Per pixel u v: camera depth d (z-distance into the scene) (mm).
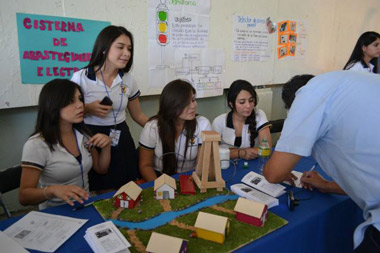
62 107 1068
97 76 1402
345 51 3439
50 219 842
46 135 1099
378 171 695
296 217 862
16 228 796
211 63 2363
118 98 1479
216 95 2477
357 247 765
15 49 1536
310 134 764
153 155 1428
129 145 1581
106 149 1323
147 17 1952
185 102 1234
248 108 1476
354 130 718
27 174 1057
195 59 2266
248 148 1480
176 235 764
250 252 714
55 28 1626
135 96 1641
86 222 834
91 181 1474
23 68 1579
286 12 2748
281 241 787
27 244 729
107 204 930
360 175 729
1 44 1492
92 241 707
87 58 1776
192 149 1382
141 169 1372
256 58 2656
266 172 890
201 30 2234
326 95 765
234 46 2473
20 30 1526
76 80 1373
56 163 1135
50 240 745
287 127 812
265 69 2764
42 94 1080
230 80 2539
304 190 1048
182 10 2098
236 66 2541
